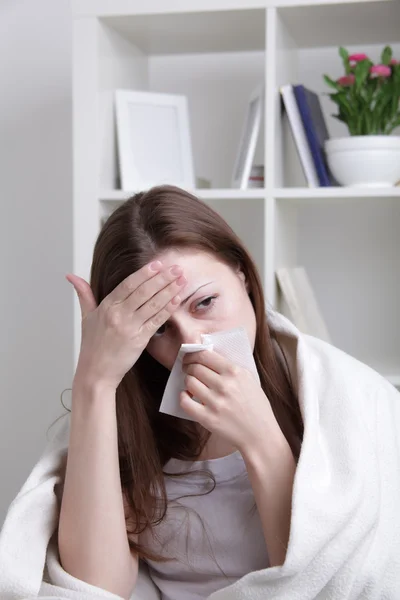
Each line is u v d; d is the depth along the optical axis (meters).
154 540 1.18
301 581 0.97
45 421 2.35
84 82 1.80
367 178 1.73
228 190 1.76
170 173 1.91
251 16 1.79
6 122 2.31
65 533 1.05
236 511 1.16
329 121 2.10
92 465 1.05
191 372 1.04
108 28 1.87
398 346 2.12
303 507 0.95
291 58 1.98
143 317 1.02
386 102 1.75
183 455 1.19
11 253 2.34
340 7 1.72
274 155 1.75
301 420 1.19
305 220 2.14
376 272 2.12
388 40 2.01
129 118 1.89
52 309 2.32
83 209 1.81
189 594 1.17
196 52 2.17
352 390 1.12
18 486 2.38
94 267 1.14
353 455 1.03
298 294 1.82
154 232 1.06
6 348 2.36
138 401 1.18
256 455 1.01
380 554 1.03
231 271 1.10
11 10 2.28
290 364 1.21
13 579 0.99
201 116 2.21
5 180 2.32
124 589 1.07
